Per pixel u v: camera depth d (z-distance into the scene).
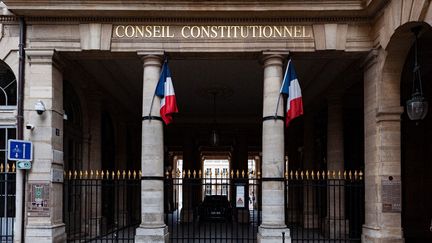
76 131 16.52
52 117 12.90
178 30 13.05
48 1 12.42
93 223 16.62
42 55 12.93
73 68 14.95
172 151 33.97
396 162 12.31
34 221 12.55
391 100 12.29
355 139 20.69
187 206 24.86
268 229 12.50
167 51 13.03
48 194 12.63
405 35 11.31
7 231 13.03
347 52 13.04
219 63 15.77
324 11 12.57
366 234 12.98
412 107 11.68
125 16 12.88
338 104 17.27
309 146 20.89
